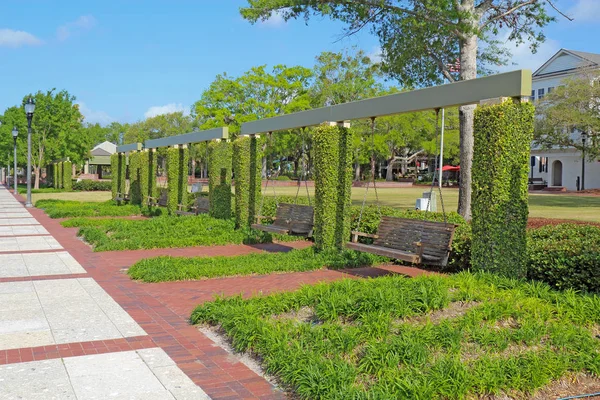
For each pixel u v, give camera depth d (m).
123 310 6.58
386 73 15.96
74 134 42.31
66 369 4.57
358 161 48.66
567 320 5.37
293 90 45.94
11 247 12.08
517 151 7.12
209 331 5.77
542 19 14.70
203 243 12.50
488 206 7.30
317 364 4.27
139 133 70.88
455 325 5.05
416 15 13.50
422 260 7.95
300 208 11.61
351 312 5.45
